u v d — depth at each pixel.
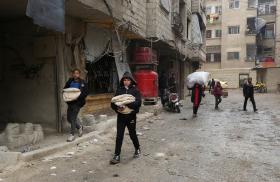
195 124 12.98
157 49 20.94
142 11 15.16
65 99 8.46
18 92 10.49
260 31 50.97
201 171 6.47
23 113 10.45
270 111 18.38
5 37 10.50
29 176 5.96
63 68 10.16
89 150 8.03
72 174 6.15
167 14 18.38
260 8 51.19
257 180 5.99
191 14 28.45
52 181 5.75
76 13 10.18
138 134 10.38
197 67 36.69
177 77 26.77
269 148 8.64
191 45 28.41
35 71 10.30
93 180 5.85
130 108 6.96
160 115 15.81
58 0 7.47
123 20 12.45
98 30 12.52
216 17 53.09
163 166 6.78
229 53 52.19
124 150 8.18
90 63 12.44
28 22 10.23
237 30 51.88
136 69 16.56
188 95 32.81
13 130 7.92
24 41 10.33
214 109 19.48
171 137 10.07
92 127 9.88
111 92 14.45
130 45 16.42
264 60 49.56
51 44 10.01
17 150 7.36
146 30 15.95
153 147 8.58
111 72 14.62
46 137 9.04
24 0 8.20
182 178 6.02
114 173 6.26
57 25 7.44
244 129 11.82
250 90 18.12
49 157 7.19
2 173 6.01
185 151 8.16
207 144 9.05
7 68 10.56
